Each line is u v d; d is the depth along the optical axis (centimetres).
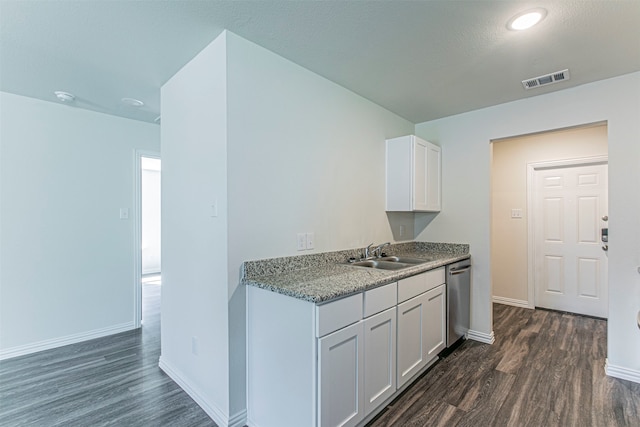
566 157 392
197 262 211
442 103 298
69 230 311
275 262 205
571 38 190
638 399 210
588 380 234
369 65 224
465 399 211
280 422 169
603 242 372
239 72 189
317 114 238
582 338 315
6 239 278
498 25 177
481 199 314
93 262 326
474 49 203
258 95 198
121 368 257
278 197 210
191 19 172
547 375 242
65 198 309
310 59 216
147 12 166
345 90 264
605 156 368
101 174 332
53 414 197
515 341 309
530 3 159
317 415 151
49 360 272
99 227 330
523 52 206
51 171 301
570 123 263
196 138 212
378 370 191
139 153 358
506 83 254
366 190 287
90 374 247
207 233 201
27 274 288
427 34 187
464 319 305
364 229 283
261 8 164
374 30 183
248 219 192
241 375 188
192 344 216
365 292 181
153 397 215
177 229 235
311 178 233
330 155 249
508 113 296
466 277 310
